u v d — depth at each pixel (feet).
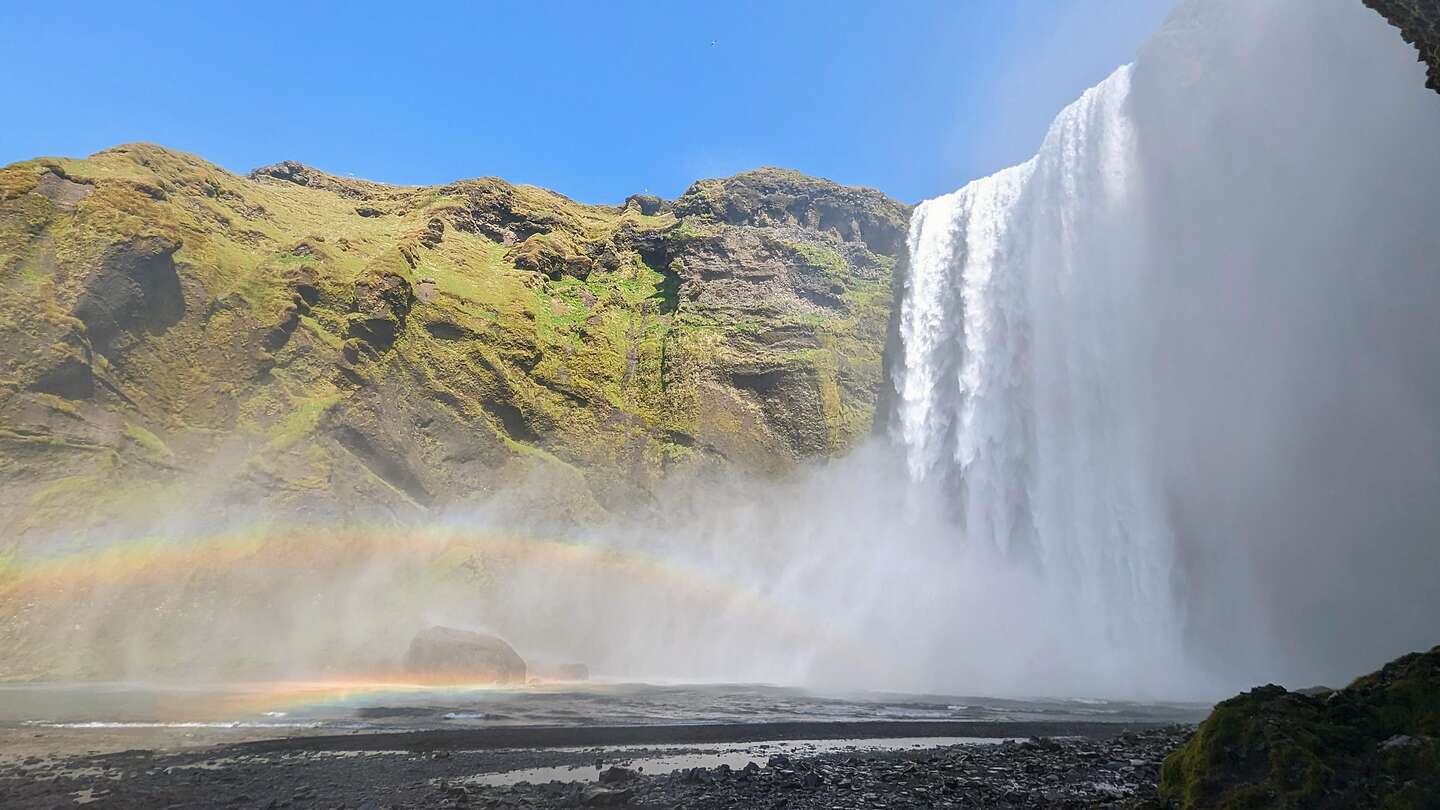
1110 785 47.98
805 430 302.25
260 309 253.65
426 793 47.44
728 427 306.55
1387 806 23.49
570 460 297.94
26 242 224.94
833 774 51.80
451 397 280.31
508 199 424.05
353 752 65.82
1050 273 238.68
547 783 49.85
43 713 97.25
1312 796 24.88
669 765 59.31
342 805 44.55
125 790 48.93
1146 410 210.18
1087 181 232.73
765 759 62.64
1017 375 243.81
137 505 201.67
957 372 263.90
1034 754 62.18
